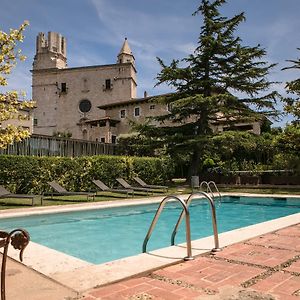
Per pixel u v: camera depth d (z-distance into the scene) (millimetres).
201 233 9125
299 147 22031
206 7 23031
